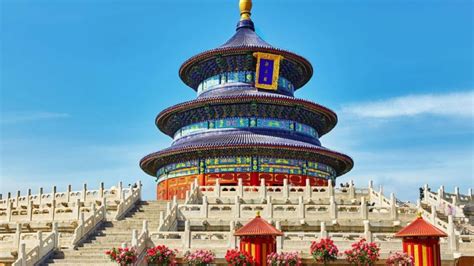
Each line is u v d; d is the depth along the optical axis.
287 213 57.53
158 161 93.44
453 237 49.31
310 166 88.50
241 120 90.88
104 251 49.41
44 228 60.69
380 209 60.19
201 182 86.31
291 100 89.75
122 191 70.69
